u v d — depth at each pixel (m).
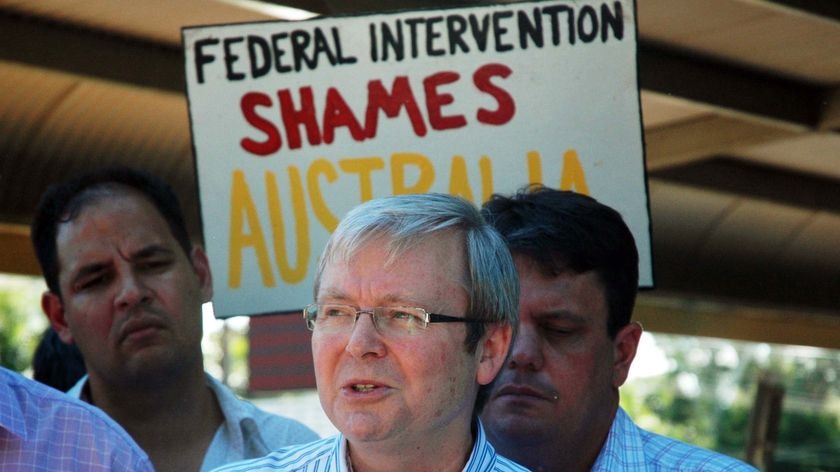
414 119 4.33
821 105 8.52
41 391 3.36
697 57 7.89
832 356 24.39
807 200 11.12
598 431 3.47
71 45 6.82
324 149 4.36
